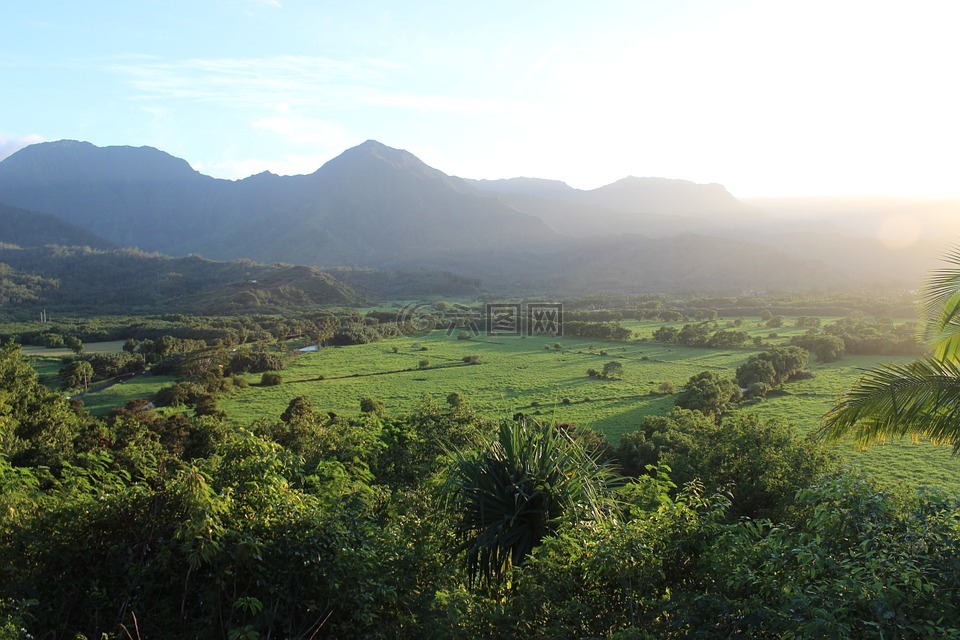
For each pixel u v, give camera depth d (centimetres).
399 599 638
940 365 750
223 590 553
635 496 824
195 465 636
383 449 1677
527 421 842
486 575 723
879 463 3084
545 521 725
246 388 5994
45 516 564
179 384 5212
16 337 8194
